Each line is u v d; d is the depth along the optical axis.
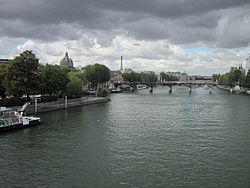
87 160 47.66
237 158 48.59
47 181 39.31
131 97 187.50
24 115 87.69
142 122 83.56
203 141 60.06
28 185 38.09
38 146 55.97
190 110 112.94
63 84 120.44
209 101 155.25
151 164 45.72
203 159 48.12
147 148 54.75
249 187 37.34
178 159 48.12
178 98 179.00
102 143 58.47
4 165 45.28
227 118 91.38
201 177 40.56
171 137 63.78
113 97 187.00
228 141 60.06
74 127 75.06
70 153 51.50
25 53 98.06
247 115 98.19
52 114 99.75
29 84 97.56
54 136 64.50
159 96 198.75
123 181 39.25
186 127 75.62
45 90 114.31
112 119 89.06
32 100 110.88
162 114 100.94
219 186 37.69
